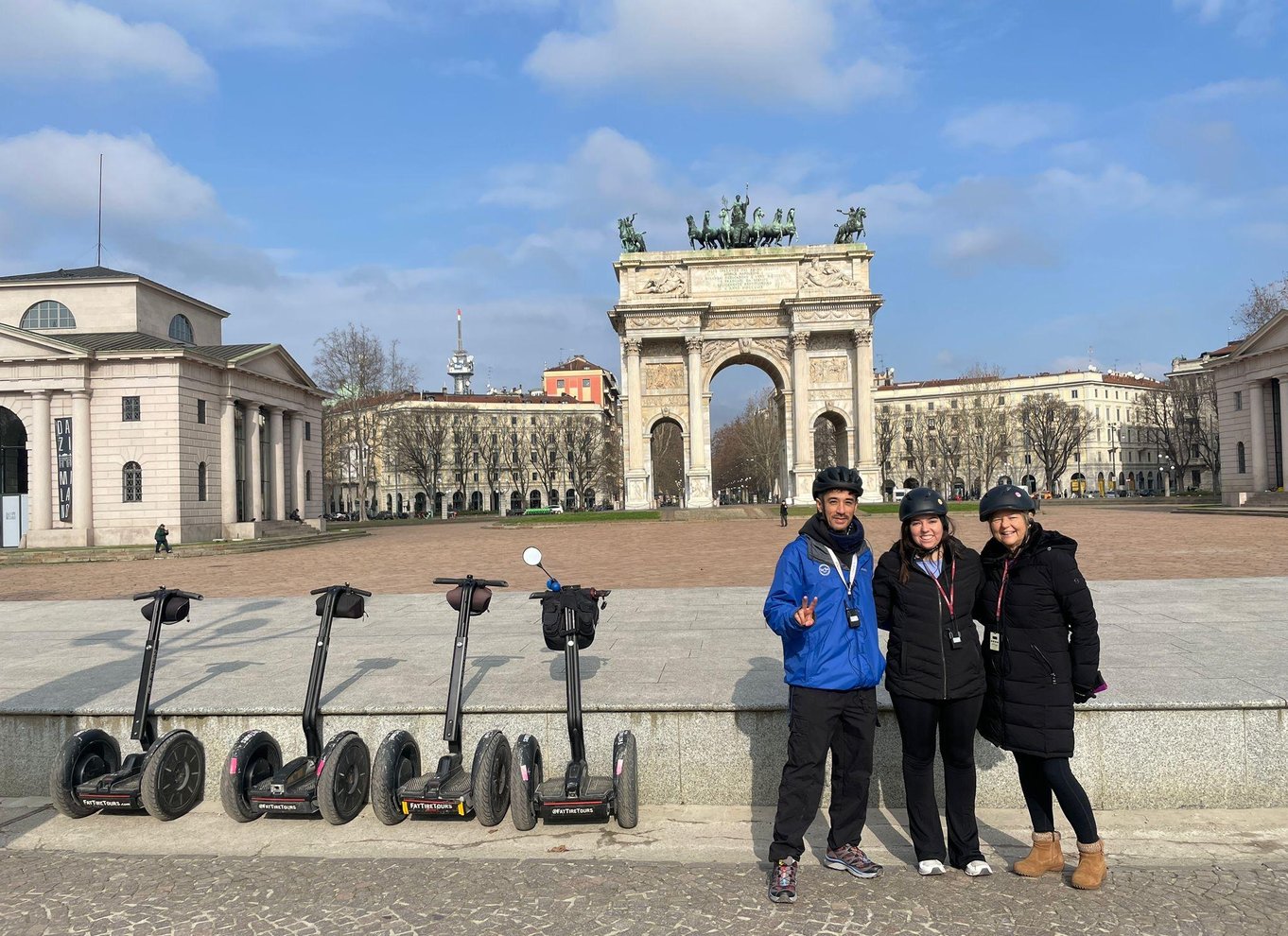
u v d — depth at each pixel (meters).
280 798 8.52
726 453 191.50
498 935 6.26
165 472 53.16
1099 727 8.84
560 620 8.68
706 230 87.44
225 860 7.86
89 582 31.92
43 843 8.41
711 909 6.62
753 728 9.15
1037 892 6.80
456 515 139.00
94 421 53.50
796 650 7.23
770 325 82.38
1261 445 67.44
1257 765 8.67
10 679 11.67
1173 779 8.75
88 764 9.09
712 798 9.20
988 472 143.62
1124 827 8.27
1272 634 12.35
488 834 8.38
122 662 12.80
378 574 31.61
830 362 81.69
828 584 7.17
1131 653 11.16
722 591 19.83
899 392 181.00
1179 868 7.23
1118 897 6.66
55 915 6.75
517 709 9.44
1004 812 8.82
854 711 7.21
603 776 8.92
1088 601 6.79
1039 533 7.02
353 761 8.86
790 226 87.50
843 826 7.28
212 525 56.69
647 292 82.94
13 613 19.36
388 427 127.38
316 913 6.69
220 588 27.52
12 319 62.91
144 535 52.91
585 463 153.38
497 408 165.38
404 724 9.64
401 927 6.41
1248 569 24.23
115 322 62.88
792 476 82.12
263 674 11.50
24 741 9.98
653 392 83.69
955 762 7.22
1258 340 66.06
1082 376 166.88
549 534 58.09
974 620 7.36
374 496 154.88
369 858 7.86
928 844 7.21
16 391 52.94
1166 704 8.73
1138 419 171.00
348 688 10.52
